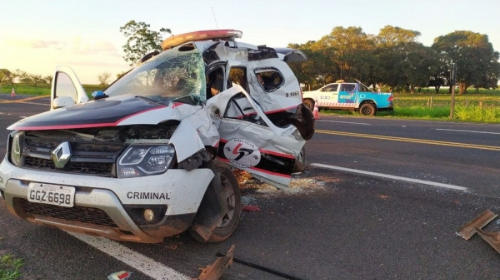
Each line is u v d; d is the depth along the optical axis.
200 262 3.58
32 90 49.44
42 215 3.44
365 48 73.94
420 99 50.81
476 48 87.56
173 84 4.50
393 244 4.12
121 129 3.29
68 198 3.12
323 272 3.50
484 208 5.29
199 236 3.71
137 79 4.71
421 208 5.26
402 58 73.94
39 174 3.28
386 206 5.32
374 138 11.76
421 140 11.41
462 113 21.25
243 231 4.36
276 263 3.63
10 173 3.40
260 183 6.25
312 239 4.20
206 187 3.53
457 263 3.73
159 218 3.20
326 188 6.12
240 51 5.53
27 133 3.54
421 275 3.49
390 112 24.89
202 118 3.99
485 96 69.38
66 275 3.27
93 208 3.14
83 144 3.31
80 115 3.42
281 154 4.64
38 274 3.27
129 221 3.12
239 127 4.40
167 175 3.23
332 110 26.44
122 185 3.10
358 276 3.45
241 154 4.44
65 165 3.24
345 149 9.66
